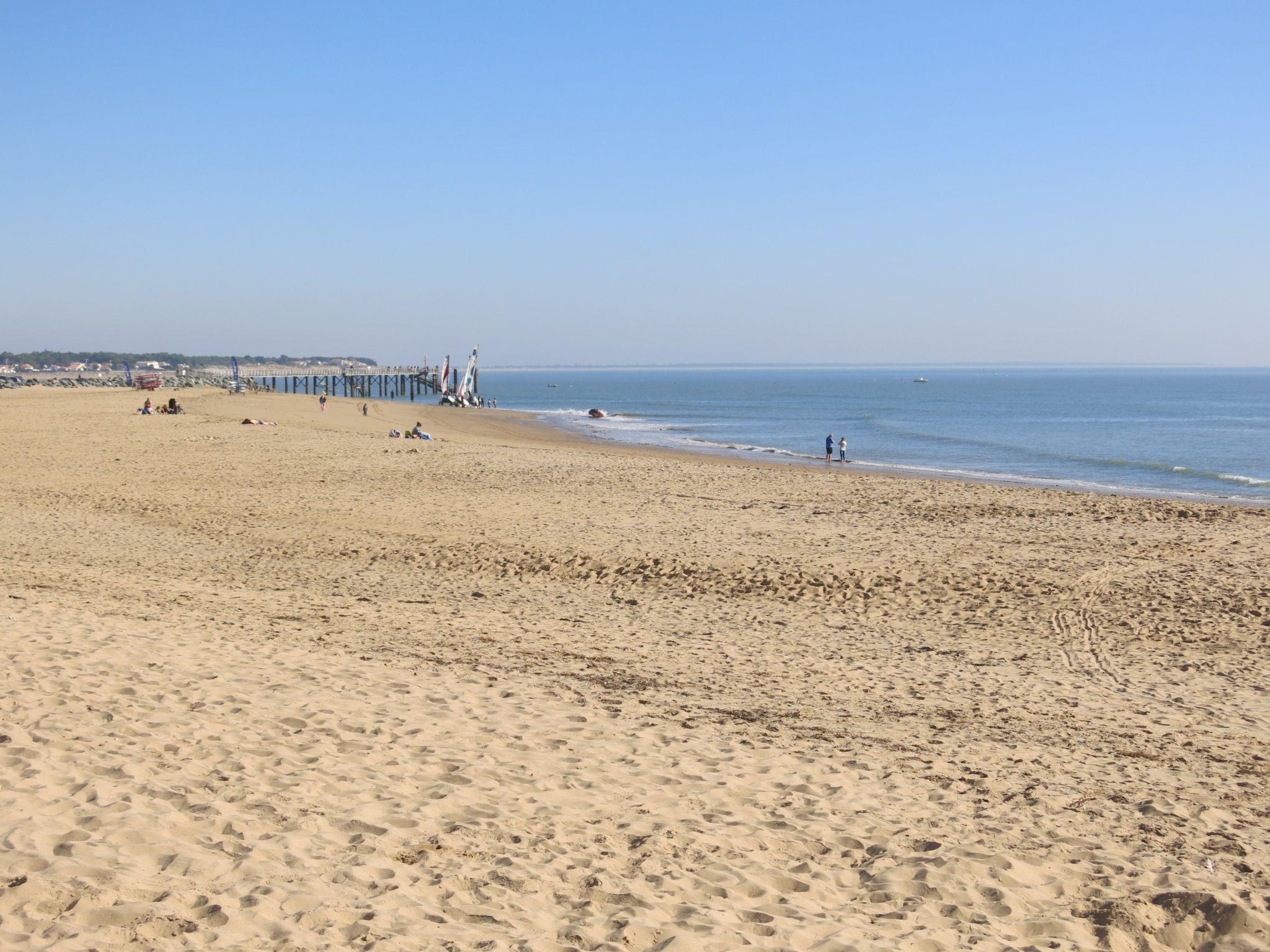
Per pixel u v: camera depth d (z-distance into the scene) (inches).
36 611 453.1
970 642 527.8
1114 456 1983.3
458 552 749.3
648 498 1034.1
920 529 863.7
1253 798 306.8
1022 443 2327.8
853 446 2220.7
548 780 284.0
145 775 258.4
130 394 3339.1
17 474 1145.4
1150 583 660.7
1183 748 358.3
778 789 291.0
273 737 299.1
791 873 235.3
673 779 292.5
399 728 319.6
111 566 671.8
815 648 506.9
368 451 1443.2
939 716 389.7
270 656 406.9
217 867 209.3
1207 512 984.3
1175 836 269.9
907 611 596.7
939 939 206.1
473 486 1101.7
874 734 359.6
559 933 196.7
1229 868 250.4
